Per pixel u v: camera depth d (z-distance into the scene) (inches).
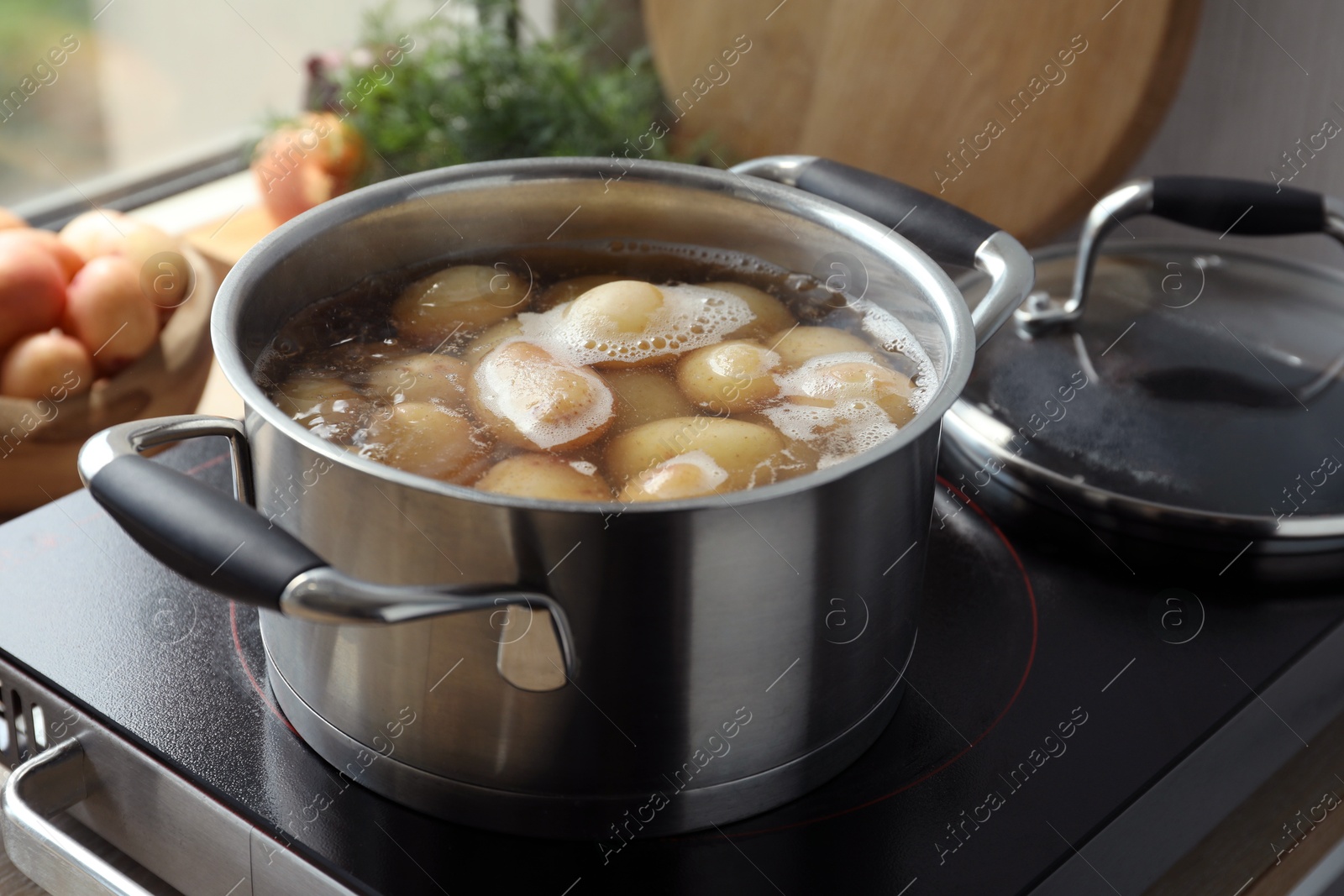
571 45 52.4
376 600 17.8
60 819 24.5
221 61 49.1
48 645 23.9
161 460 27.6
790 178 26.6
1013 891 20.8
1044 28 39.9
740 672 20.1
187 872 22.8
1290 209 27.4
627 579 18.8
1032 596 25.4
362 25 51.8
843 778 22.4
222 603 25.0
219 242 46.2
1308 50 40.6
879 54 43.5
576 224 26.2
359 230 24.0
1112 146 40.1
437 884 20.6
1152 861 23.0
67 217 47.3
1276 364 27.7
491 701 20.0
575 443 22.5
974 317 22.9
